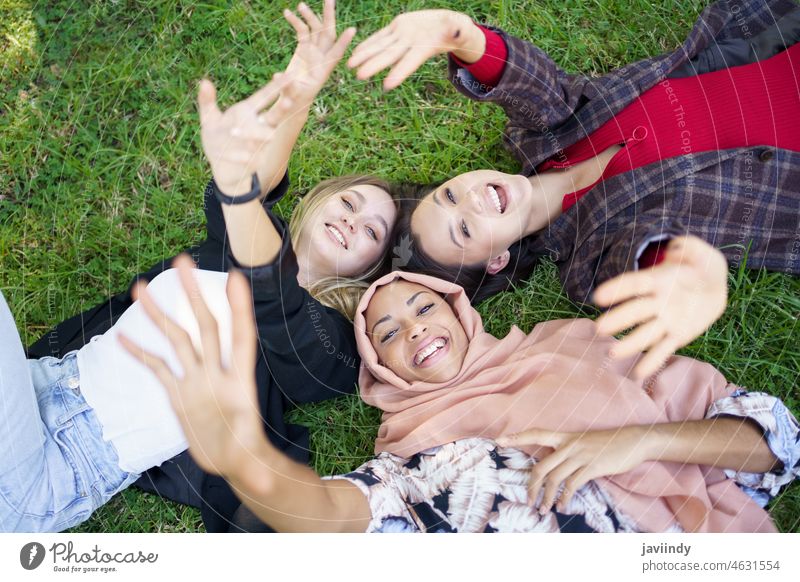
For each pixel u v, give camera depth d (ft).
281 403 4.59
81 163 5.26
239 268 4.04
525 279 4.98
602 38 5.31
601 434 4.02
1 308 3.89
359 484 4.09
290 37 5.38
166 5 5.39
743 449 3.97
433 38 4.28
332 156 5.30
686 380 4.30
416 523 4.09
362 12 5.39
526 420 4.21
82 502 4.13
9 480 3.88
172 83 5.34
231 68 5.32
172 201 5.21
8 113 5.34
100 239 5.19
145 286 4.56
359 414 4.89
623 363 4.38
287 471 4.13
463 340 4.53
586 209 4.59
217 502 4.35
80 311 5.08
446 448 4.21
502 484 4.05
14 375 3.86
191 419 4.10
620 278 4.29
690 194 4.33
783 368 4.71
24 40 5.38
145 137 5.29
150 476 4.45
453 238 4.47
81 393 4.14
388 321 4.42
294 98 4.12
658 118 4.49
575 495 3.99
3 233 5.18
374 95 5.31
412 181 5.16
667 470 4.01
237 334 4.19
